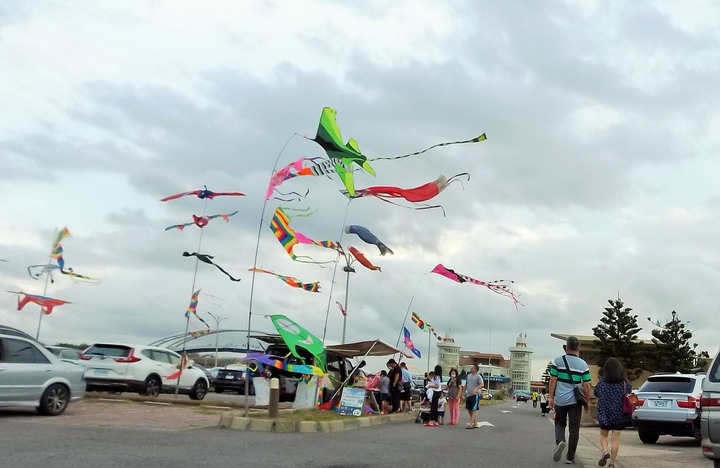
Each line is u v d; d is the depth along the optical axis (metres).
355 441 11.87
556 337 51.03
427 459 9.59
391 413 20.12
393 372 20.50
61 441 9.28
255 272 16.58
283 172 16.11
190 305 21.61
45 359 13.36
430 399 18.59
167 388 20.98
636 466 10.70
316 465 8.34
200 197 18.33
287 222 16.78
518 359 119.88
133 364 19.45
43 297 20.41
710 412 7.96
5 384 12.28
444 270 20.69
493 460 10.05
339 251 18.70
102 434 10.49
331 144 15.46
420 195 15.18
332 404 18.23
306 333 16.89
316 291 17.02
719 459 7.88
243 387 26.73
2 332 12.86
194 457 8.48
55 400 13.33
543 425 21.95
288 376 21.48
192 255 18.11
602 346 48.19
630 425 10.30
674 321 47.66
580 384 10.14
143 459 8.05
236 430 12.66
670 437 19.20
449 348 91.12
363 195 15.89
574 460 10.34
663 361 46.78
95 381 19.08
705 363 48.53
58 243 22.89
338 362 21.55
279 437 11.81
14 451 8.14
